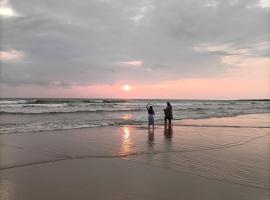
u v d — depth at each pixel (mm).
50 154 11883
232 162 10562
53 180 8352
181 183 8102
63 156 11516
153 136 17328
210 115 37625
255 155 11820
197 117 33531
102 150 12859
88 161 10711
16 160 10734
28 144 14055
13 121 25938
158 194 7242
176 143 14828
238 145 14281
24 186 7785
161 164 10273
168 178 8578
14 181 8203
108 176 8797
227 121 28391
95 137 16672
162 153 12219
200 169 9578
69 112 40219
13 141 14797
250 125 24328
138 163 10414
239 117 34781
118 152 12430
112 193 7305
